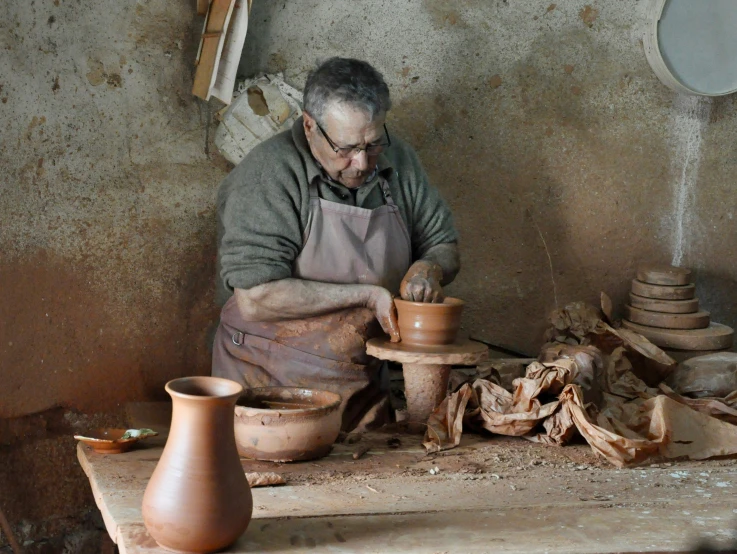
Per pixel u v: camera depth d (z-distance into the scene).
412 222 3.31
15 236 3.19
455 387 3.22
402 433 2.93
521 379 2.88
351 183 3.05
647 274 3.85
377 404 3.26
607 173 4.03
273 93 3.58
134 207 3.49
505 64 3.87
